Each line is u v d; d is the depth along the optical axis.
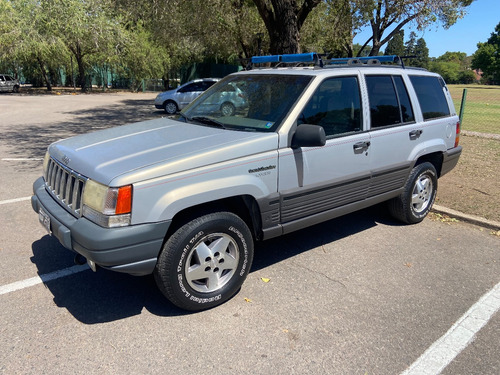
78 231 2.99
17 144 10.27
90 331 3.13
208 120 4.08
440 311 3.51
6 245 4.53
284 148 3.66
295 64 4.72
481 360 2.94
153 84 36.59
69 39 30.23
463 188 6.94
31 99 26.02
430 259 4.47
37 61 35.41
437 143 5.27
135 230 2.94
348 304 3.58
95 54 33.75
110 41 30.19
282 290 3.78
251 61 5.07
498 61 83.38
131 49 32.50
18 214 5.43
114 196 2.90
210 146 3.34
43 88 39.06
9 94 30.61
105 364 2.78
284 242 4.84
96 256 2.90
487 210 5.84
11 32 27.88
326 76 4.00
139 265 3.02
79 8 27.84
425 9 9.55
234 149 3.36
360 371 2.79
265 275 4.05
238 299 3.62
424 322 3.35
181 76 37.66
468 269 4.27
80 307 3.44
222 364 2.81
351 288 3.84
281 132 3.63
